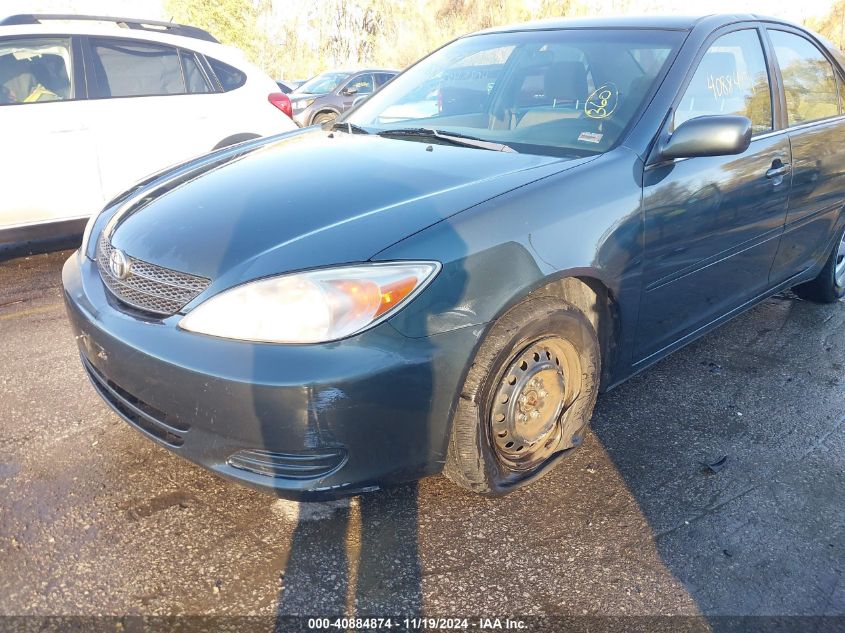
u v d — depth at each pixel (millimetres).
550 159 2488
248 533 2170
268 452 1870
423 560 2080
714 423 2896
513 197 2145
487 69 3236
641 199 2432
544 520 2270
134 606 1883
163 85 5258
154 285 2064
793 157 3225
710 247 2814
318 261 1880
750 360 3498
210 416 1884
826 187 3549
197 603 1898
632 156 2490
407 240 1925
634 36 2988
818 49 3725
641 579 2037
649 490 2441
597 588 1999
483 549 2133
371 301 1832
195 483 2398
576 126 2725
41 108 4699
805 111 3492
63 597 1903
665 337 2822
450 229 1979
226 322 1875
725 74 2984
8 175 4547
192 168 2826
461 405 2055
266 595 1934
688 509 2352
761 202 3031
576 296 2381
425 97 3287
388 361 1837
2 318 3855
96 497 2309
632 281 2447
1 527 2148
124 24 5355
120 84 5059
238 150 3025
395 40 37875
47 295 4254
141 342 1978
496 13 33594
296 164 2604
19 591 1915
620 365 2629
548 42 3164
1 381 3076
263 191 2336
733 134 2393
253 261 1939
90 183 4898
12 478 2387
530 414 2260
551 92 2938
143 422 2160
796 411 3014
